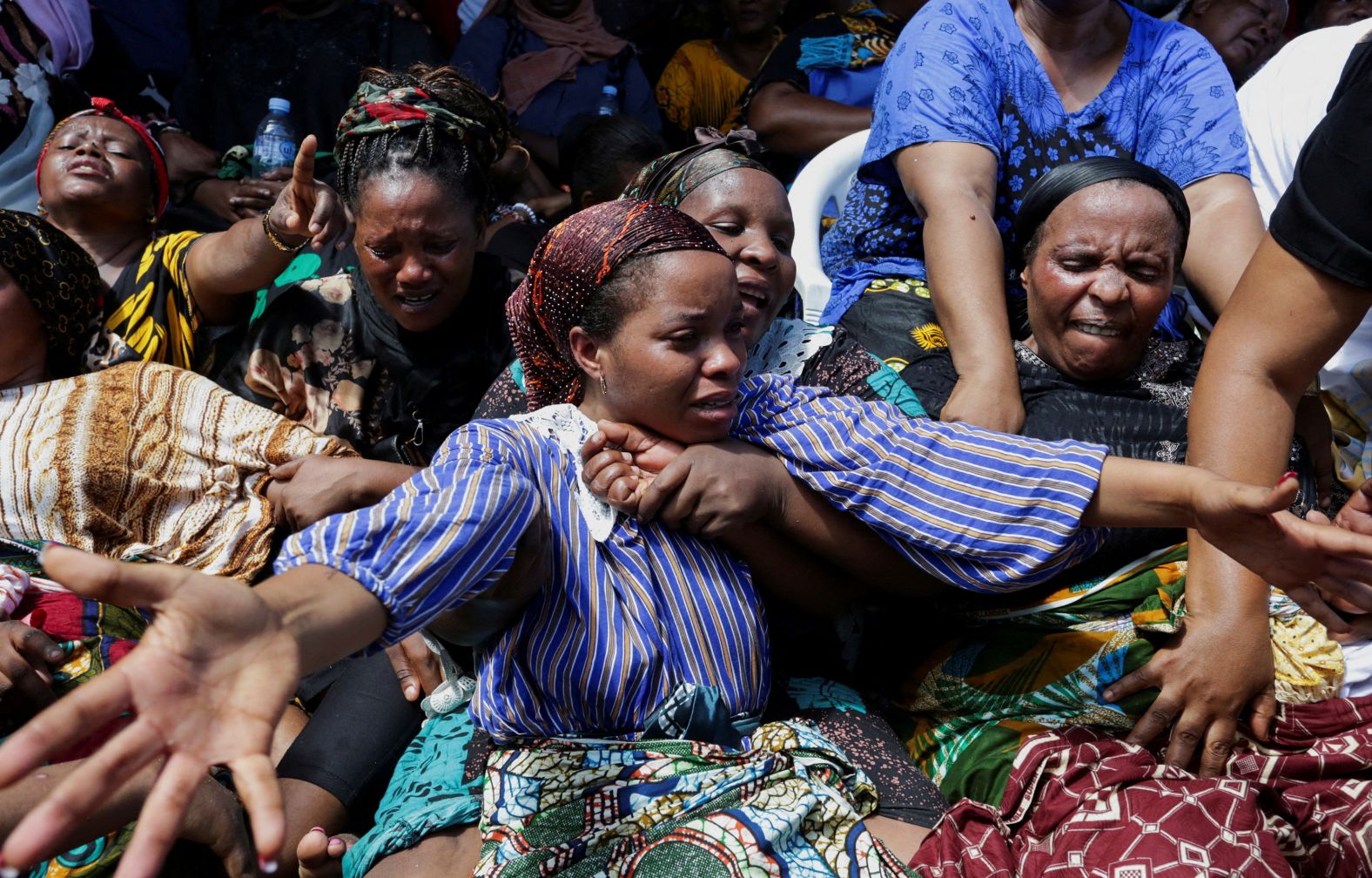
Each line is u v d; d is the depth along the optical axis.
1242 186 2.68
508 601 1.69
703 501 1.79
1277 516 1.60
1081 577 2.09
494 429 1.75
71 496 2.36
